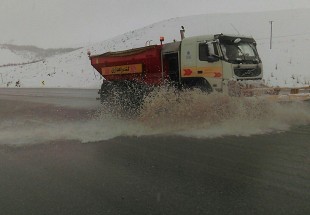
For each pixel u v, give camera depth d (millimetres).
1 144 8258
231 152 6617
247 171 5488
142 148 7219
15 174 5871
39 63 72938
